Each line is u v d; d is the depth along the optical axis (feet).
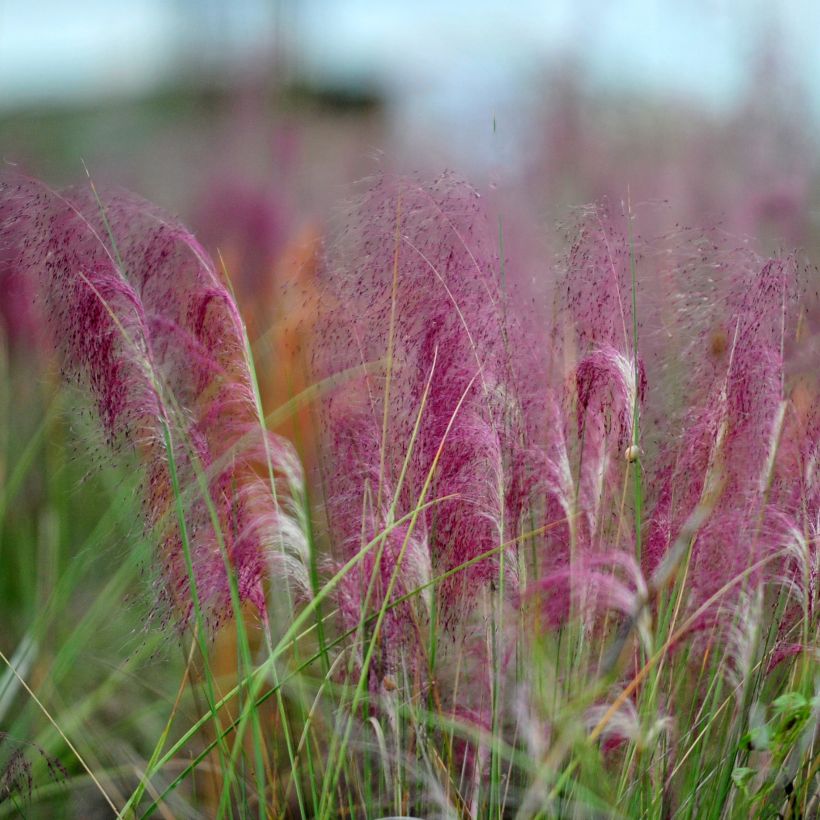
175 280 4.97
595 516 4.95
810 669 4.85
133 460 5.09
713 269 5.04
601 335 4.94
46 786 5.13
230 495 4.89
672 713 4.92
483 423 4.86
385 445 4.97
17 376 5.84
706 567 4.90
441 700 5.11
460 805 4.91
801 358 5.10
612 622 5.01
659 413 5.05
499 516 4.87
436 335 4.89
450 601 4.90
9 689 5.41
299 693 5.06
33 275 5.05
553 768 4.79
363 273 5.00
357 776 5.00
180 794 5.36
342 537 5.02
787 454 4.92
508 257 5.18
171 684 5.60
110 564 5.69
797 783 4.79
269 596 5.04
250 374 4.91
